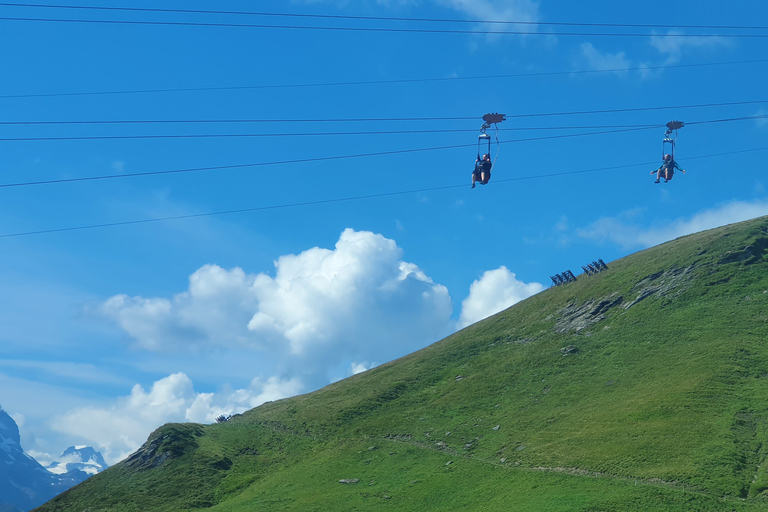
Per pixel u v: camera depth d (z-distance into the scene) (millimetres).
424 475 95000
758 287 119000
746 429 79438
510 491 81312
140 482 114062
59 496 114750
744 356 98000
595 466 80188
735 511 64438
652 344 114312
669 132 75688
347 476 101312
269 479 107438
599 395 103875
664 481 72188
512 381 123000
